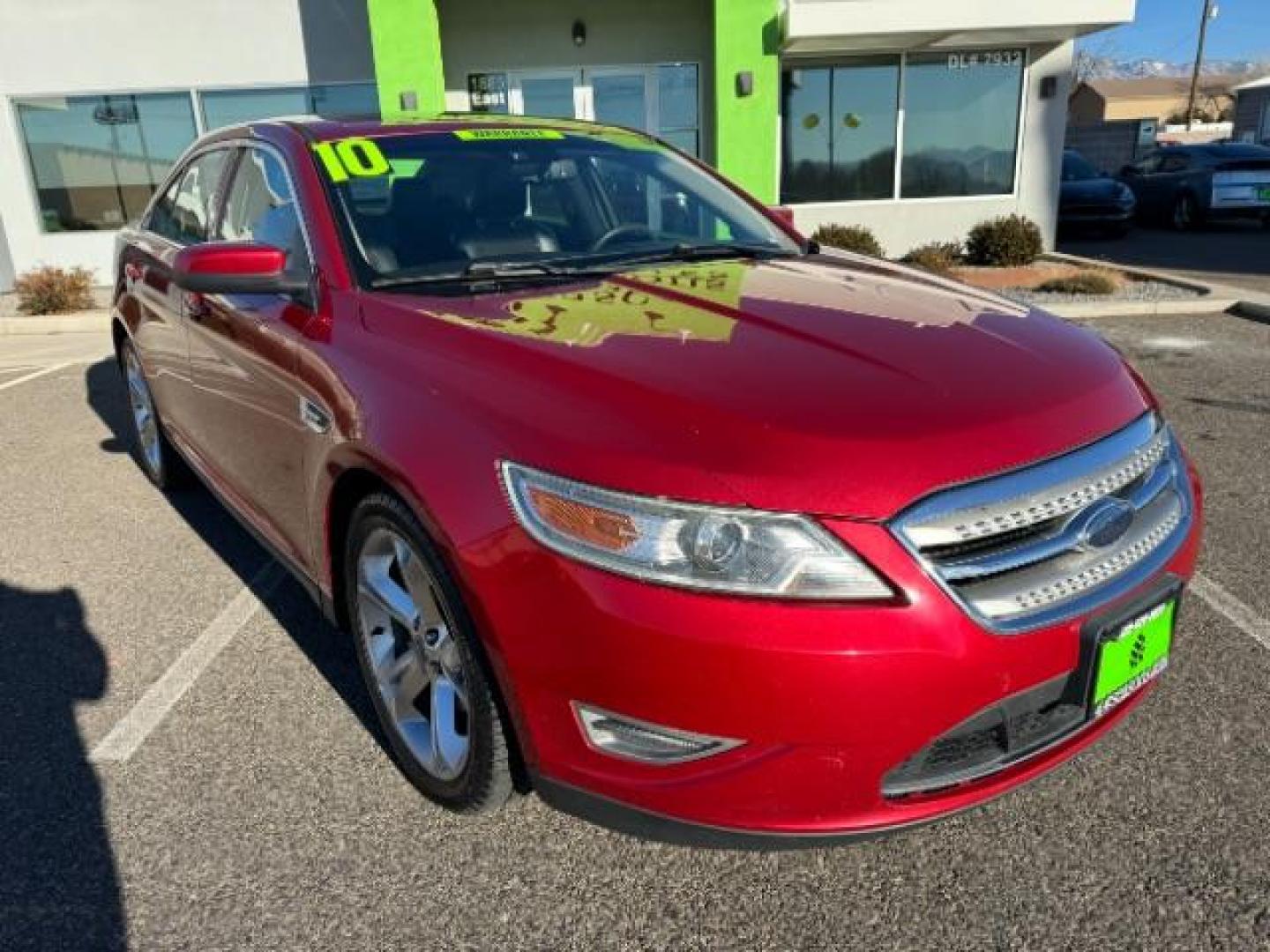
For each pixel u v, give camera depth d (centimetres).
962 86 1291
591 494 189
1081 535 199
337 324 265
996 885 221
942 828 240
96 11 1286
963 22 1114
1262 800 244
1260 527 408
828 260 327
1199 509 243
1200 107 6369
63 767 274
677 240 337
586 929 214
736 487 183
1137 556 212
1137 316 916
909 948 206
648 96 1271
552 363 215
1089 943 205
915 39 1167
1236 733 271
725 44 1148
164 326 406
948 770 198
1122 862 226
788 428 190
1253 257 1354
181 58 1306
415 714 257
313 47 1310
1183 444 519
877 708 180
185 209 416
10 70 1299
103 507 484
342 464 247
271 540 326
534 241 312
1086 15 1116
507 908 220
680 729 185
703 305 254
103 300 1249
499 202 319
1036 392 212
